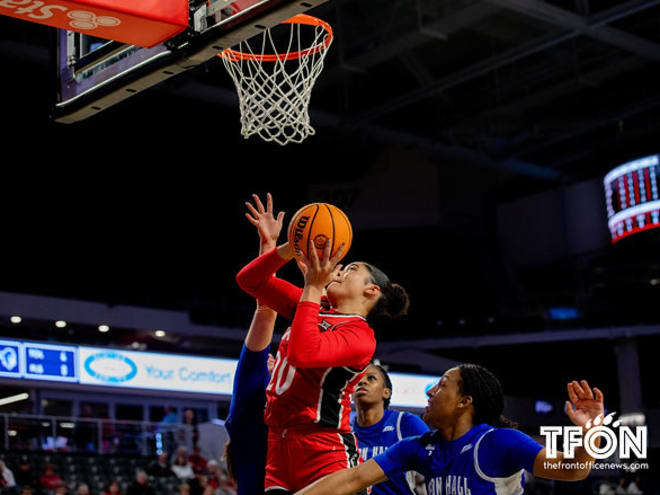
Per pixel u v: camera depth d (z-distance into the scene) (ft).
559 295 81.10
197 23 12.26
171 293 71.72
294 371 10.23
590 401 9.21
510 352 77.66
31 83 59.26
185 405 57.77
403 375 62.95
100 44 13.85
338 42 58.90
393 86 68.95
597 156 80.79
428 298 79.82
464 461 9.82
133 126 65.31
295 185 75.46
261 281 10.89
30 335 60.13
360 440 15.51
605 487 52.39
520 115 72.18
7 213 63.98
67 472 41.91
